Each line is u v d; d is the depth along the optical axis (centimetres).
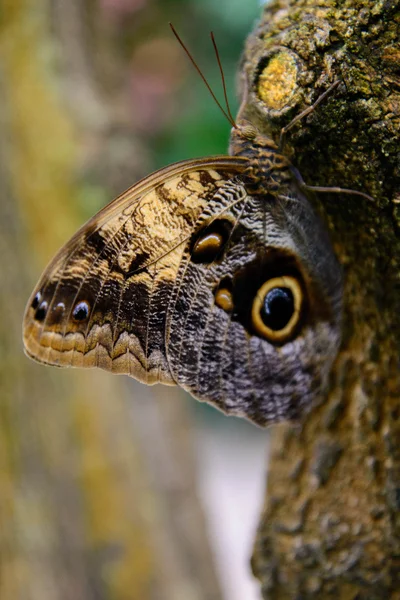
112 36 75
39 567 65
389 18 49
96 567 67
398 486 52
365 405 53
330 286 53
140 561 68
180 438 72
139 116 79
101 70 72
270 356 53
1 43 70
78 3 71
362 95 49
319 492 54
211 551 71
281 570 55
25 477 66
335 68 49
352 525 53
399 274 51
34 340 51
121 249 52
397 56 49
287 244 53
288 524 54
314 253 52
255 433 138
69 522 67
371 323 52
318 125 50
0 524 65
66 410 67
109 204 51
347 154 50
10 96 69
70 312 51
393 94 49
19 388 66
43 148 69
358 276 52
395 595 53
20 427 66
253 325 53
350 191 50
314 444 54
